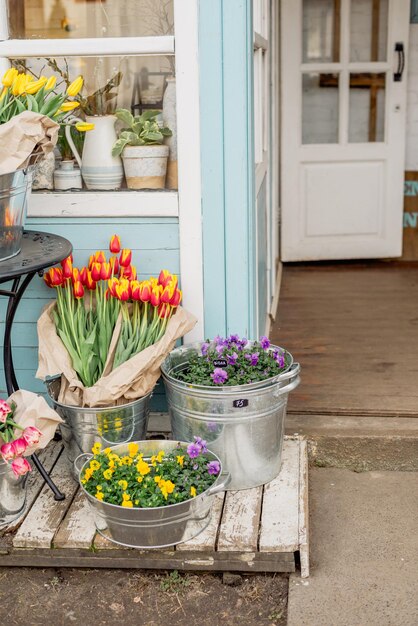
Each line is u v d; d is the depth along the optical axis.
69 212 2.77
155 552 2.26
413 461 2.84
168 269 2.80
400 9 4.68
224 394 2.34
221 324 2.83
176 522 2.19
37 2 2.68
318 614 2.11
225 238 2.75
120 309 2.60
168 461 2.31
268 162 4.00
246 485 2.49
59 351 2.50
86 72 2.73
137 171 2.74
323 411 3.01
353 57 4.82
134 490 2.23
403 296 4.45
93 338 2.51
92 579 2.29
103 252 2.74
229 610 2.16
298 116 4.86
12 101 2.32
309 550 2.36
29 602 2.21
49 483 2.46
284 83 4.80
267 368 2.53
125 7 2.65
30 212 2.78
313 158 4.93
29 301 2.85
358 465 2.85
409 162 5.06
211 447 2.44
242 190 2.70
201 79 2.62
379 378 3.32
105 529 2.25
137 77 2.71
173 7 2.61
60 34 2.69
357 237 5.08
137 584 2.26
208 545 2.23
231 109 2.63
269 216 4.04
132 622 2.13
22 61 2.75
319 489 2.70
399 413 2.97
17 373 2.93
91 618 2.15
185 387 2.38
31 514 2.39
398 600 2.15
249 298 2.80
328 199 5.01
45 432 2.28
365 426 2.90
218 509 2.39
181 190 2.72
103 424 2.45
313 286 4.71
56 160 2.78
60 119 2.43
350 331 3.92
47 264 2.20
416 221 5.10
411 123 4.99
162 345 2.46
